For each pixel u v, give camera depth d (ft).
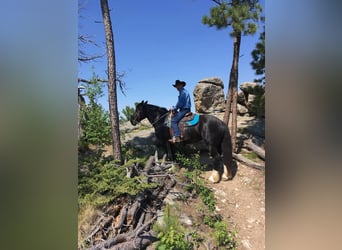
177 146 23.13
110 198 15.93
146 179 17.62
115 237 14.21
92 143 23.95
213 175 19.95
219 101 31.60
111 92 20.63
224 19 20.79
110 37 20.39
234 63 23.81
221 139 19.95
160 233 14.32
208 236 15.17
